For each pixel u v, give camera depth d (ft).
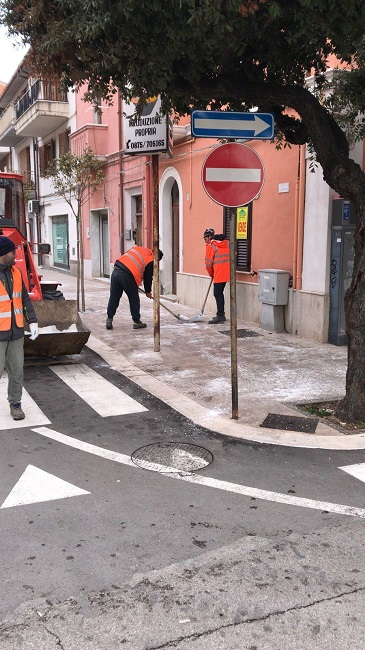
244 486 13.70
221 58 17.30
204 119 17.24
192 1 13.09
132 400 20.72
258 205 34.86
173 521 11.96
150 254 33.86
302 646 8.29
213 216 39.75
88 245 67.82
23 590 9.55
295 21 15.33
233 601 9.29
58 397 21.01
